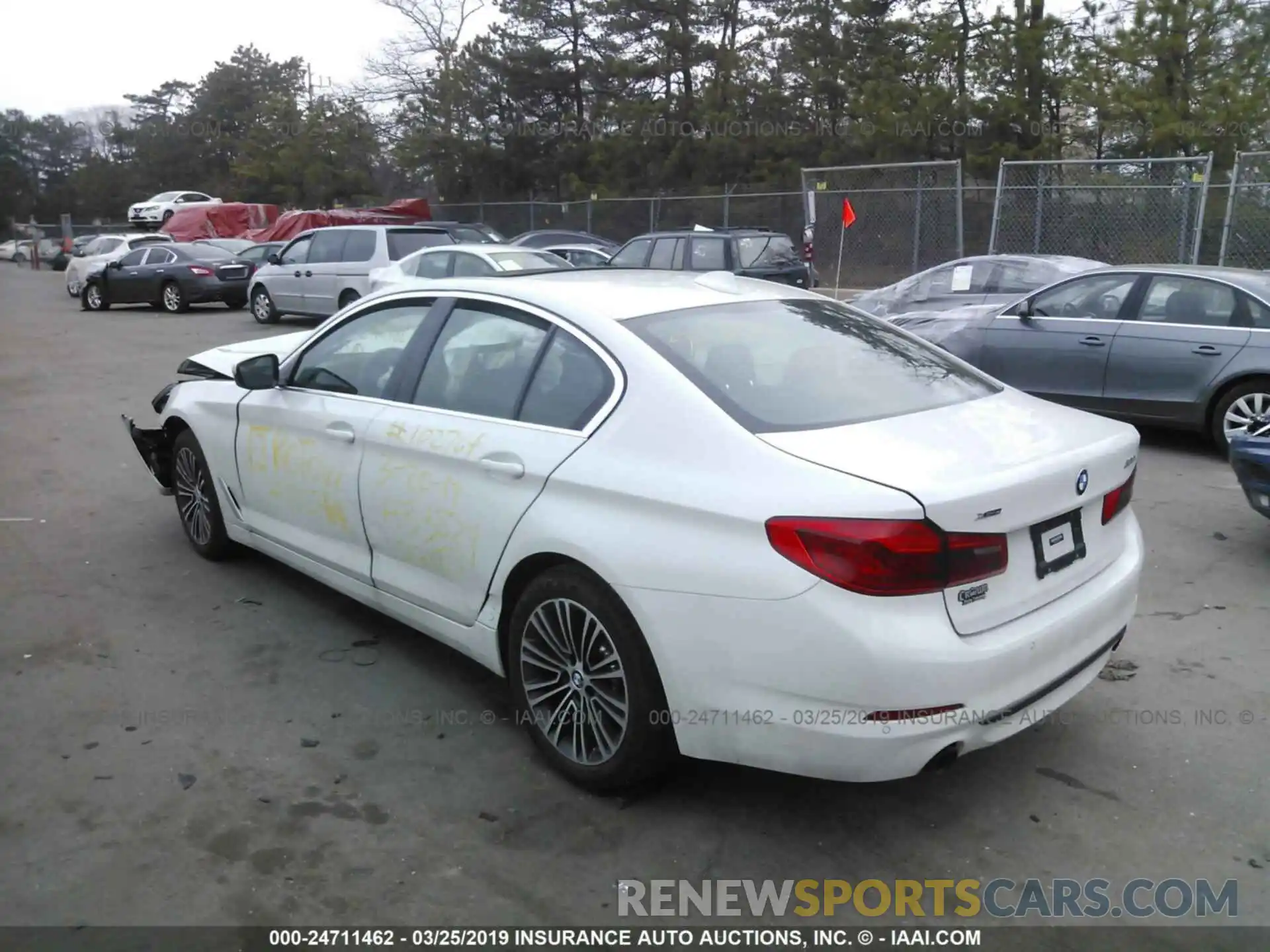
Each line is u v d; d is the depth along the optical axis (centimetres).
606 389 366
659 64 3381
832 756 308
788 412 347
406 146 3941
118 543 637
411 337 450
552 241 2447
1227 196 1678
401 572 438
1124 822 352
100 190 7306
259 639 499
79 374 1351
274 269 1983
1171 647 487
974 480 311
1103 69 2211
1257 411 826
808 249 1959
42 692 444
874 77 2811
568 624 363
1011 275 1204
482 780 379
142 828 349
